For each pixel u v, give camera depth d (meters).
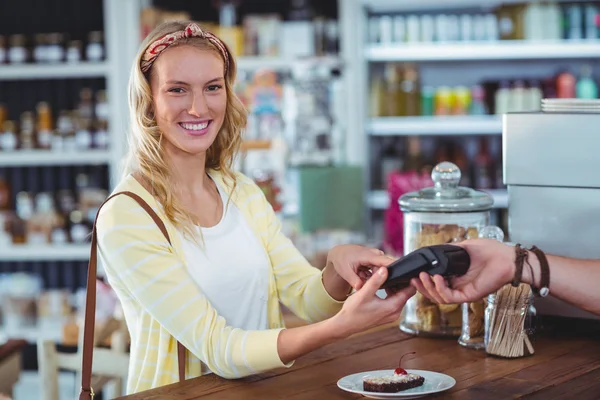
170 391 1.87
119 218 2.03
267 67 5.57
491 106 5.84
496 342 2.05
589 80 5.75
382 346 2.19
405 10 6.00
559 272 1.98
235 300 2.18
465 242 1.98
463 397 1.76
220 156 2.32
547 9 5.61
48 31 5.91
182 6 6.09
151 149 2.13
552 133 2.28
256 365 1.88
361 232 4.80
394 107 5.74
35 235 5.75
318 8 5.94
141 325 2.10
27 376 5.92
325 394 1.81
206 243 2.16
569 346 2.15
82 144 5.74
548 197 2.30
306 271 2.27
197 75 2.09
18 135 5.84
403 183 3.74
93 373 2.94
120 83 5.64
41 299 5.61
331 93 5.50
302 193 4.61
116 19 5.60
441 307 2.25
